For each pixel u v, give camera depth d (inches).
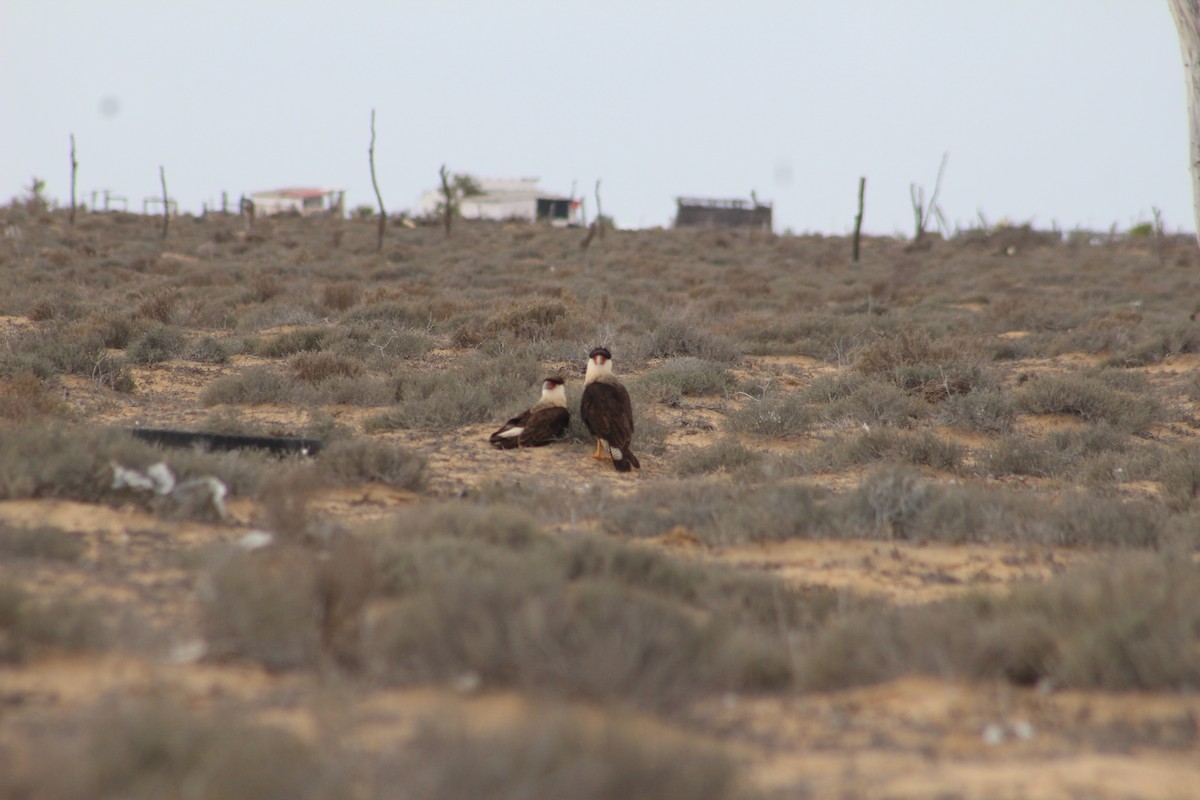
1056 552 1043.3
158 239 6141.7
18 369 1780.3
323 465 1164.5
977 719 574.6
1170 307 3959.2
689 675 582.9
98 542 848.9
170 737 436.5
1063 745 535.8
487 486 1187.9
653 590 814.5
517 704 540.1
